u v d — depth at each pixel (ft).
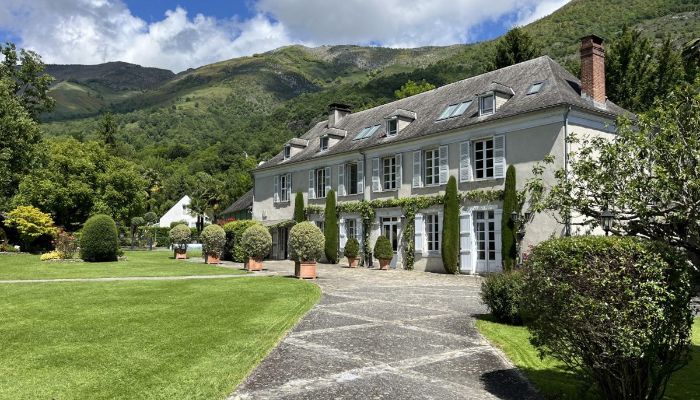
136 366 21.80
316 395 18.33
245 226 90.17
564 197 24.22
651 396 15.52
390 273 70.59
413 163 78.38
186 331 28.71
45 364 22.16
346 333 28.73
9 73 119.65
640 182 20.34
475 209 68.08
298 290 46.09
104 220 82.33
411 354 24.44
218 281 53.36
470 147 69.82
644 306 14.42
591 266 15.25
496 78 76.95
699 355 25.39
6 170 103.60
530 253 18.01
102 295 42.45
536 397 18.60
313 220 99.35
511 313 31.45
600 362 15.53
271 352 24.41
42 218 99.60
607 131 62.44
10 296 41.93
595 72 65.36
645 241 15.81
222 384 19.38
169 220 239.30
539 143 60.80
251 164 268.00
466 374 21.38
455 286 52.75
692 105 21.03
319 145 103.14
